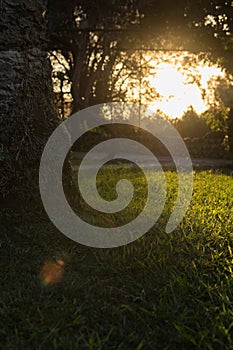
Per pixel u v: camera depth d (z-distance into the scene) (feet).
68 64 62.69
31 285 11.08
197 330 9.21
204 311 10.02
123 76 68.28
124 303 10.46
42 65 18.97
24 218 16.43
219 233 16.17
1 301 10.07
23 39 18.19
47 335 8.70
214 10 45.57
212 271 12.45
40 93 18.75
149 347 8.53
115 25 52.65
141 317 9.70
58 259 12.83
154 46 55.52
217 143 79.00
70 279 11.59
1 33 17.72
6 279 11.51
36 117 18.25
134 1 48.01
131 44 55.83
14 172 17.11
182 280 11.41
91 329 9.18
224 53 49.34
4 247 13.73
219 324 9.33
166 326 9.35
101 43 58.80
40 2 18.75
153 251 13.62
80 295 10.70
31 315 9.69
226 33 47.39
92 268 12.39
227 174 42.55
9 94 17.79
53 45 57.62
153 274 12.05
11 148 17.30
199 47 49.75
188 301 10.59
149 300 10.59
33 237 14.65
